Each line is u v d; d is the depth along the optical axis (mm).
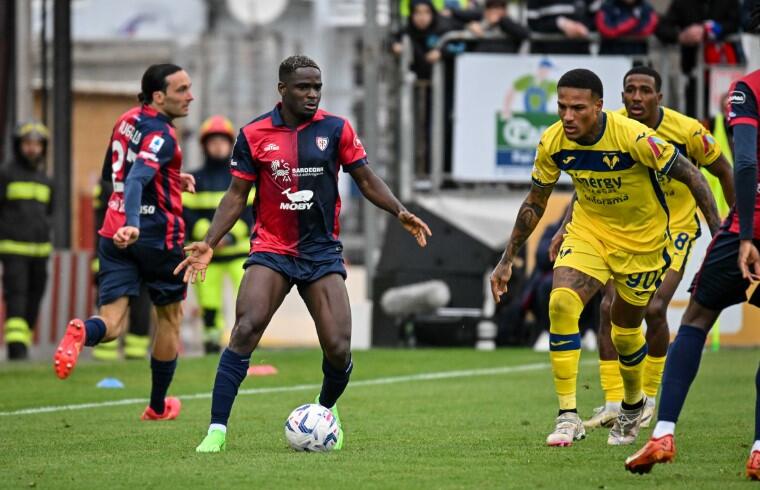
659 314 31797
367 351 59062
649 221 27594
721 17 62969
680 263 32406
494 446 28125
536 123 63344
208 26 138875
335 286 27359
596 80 26500
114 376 48281
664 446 22641
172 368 33625
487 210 63188
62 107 68938
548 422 33438
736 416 34375
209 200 59094
